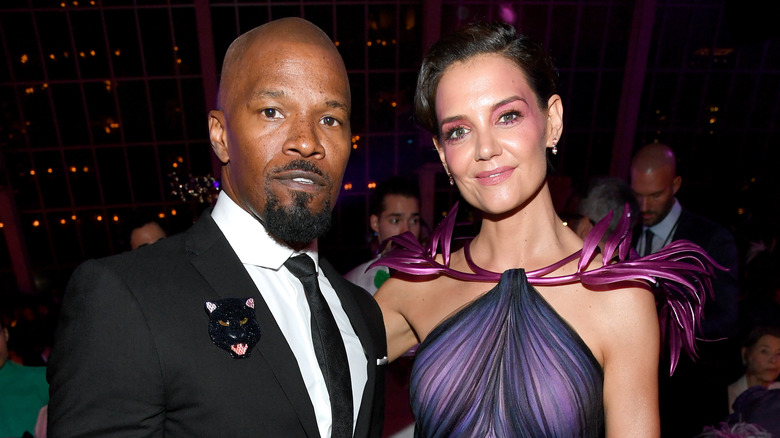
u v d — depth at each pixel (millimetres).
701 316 1315
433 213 6418
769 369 2502
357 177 6488
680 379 3035
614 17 5910
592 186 3008
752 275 3225
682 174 6508
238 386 1112
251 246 1265
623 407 1193
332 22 5824
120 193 6250
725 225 6414
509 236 1352
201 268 1188
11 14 5418
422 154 6230
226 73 1222
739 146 6375
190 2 5496
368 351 1393
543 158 1274
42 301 3844
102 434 997
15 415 2418
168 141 6125
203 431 1085
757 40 3273
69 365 1023
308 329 1304
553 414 1190
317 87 1161
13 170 5910
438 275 1486
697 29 5973
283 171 1151
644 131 6379
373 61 6055
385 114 6266
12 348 3184
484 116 1211
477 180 1258
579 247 1364
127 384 1027
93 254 6371
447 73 1256
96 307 1048
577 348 1221
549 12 5840
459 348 1308
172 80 5891
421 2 5844
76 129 5934
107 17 5562
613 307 1235
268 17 5715
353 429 1275
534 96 1250
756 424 2107
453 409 1275
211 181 6215
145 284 1112
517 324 1271
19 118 5785
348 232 6684
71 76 5742
